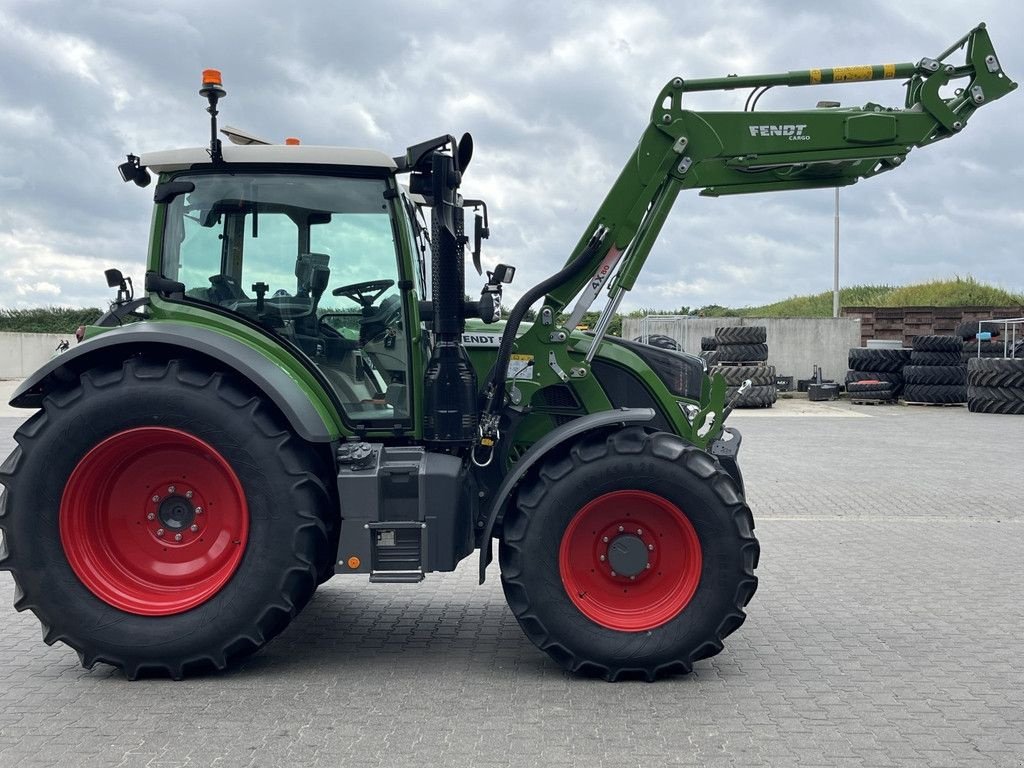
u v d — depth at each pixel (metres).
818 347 24.12
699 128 5.01
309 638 5.17
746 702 4.18
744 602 4.48
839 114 5.05
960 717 4.00
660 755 3.59
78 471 4.43
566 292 5.10
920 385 21.09
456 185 4.58
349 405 4.86
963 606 5.82
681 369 5.64
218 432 4.39
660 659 4.41
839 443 14.35
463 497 4.68
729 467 5.37
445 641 5.13
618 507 4.52
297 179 4.81
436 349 4.73
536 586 4.45
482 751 3.62
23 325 35.16
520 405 5.13
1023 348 21.62
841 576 6.61
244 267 4.85
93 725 3.90
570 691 4.32
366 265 4.85
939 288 35.69
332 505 4.58
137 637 4.39
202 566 4.57
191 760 3.54
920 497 9.80
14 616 5.66
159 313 4.86
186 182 4.79
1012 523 8.52
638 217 5.04
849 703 4.17
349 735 3.78
